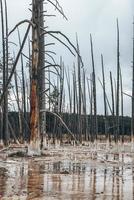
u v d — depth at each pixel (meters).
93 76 63.19
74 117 73.44
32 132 25.84
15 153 25.72
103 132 80.69
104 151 43.00
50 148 44.69
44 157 26.11
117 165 22.61
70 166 21.00
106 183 13.98
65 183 13.73
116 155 34.81
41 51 25.56
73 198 10.58
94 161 25.22
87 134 70.25
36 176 15.66
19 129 56.09
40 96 26.95
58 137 63.75
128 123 83.31
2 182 13.69
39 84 25.69
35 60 25.22
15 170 17.69
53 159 25.22
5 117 32.50
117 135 58.66
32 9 24.34
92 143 62.56
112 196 11.04
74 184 13.50
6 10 35.22
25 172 17.05
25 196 10.85
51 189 12.20
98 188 12.62
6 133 33.97
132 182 14.40
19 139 54.09
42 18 25.42
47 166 20.25
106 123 65.62
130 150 47.72
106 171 18.77
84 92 69.75
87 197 10.78
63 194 11.26
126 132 83.06
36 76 25.41
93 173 17.61
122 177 16.09
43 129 36.00
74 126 73.12
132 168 20.70
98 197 10.82
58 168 19.39
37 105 25.62
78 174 16.95
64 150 41.62
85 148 50.41
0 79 47.66
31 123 25.78
